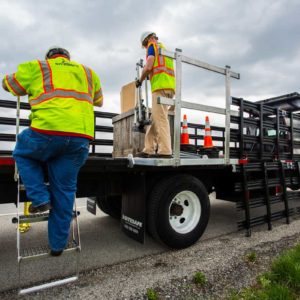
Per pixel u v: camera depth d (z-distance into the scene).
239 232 4.16
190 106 3.46
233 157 4.04
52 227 2.38
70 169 2.39
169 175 3.47
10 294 2.34
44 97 2.28
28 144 2.26
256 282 2.48
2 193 2.66
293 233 4.04
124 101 4.60
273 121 4.88
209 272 2.71
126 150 4.50
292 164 4.98
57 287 2.44
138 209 3.20
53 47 2.58
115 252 3.33
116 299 2.23
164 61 3.80
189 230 3.48
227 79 3.89
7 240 3.74
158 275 2.67
